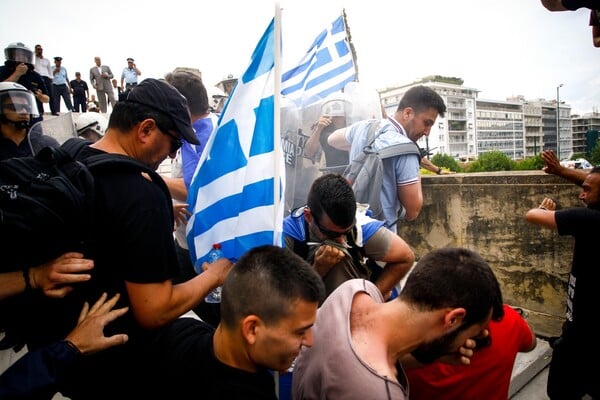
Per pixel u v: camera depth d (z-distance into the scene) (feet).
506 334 4.83
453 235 13.19
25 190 3.42
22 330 3.90
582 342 6.77
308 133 10.72
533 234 11.03
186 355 3.85
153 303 3.85
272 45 4.86
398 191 8.57
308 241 6.07
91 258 3.80
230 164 5.12
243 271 3.48
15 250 3.39
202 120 7.58
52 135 11.26
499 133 334.24
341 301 4.23
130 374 4.07
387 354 3.76
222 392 3.51
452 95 284.82
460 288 3.64
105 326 3.82
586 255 6.63
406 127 9.11
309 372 3.99
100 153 4.17
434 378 4.85
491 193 11.90
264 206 4.81
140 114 4.17
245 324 3.38
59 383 3.48
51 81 34.73
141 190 3.86
